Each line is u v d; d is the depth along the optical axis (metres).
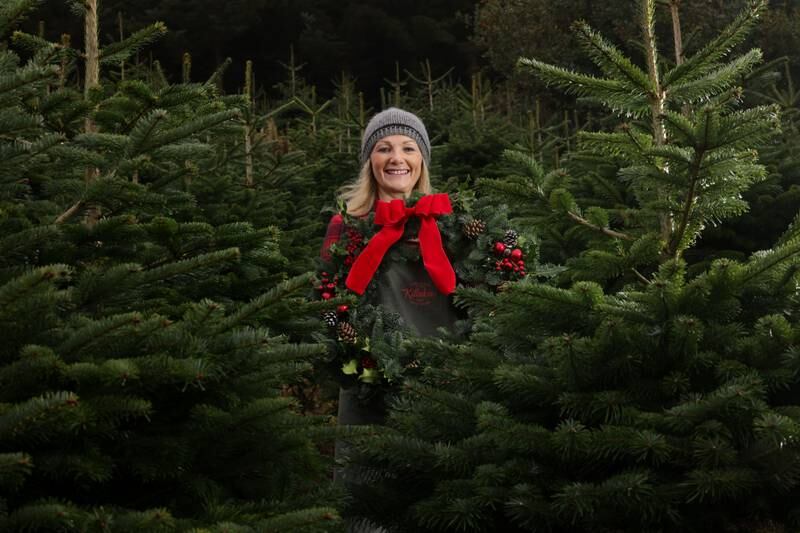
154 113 2.17
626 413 1.86
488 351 2.20
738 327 1.95
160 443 1.82
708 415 1.83
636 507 1.79
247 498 2.09
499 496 1.89
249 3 21.33
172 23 20.73
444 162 8.80
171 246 2.29
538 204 2.56
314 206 6.90
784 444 1.74
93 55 2.71
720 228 4.86
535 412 2.10
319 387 5.12
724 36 2.23
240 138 6.08
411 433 2.23
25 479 1.61
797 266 1.94
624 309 1.97
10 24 2.12
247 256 2.56
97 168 2.25
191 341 1.86
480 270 3.09
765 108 1.93
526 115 14.91
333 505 2.05
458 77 22.72
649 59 2.31
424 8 23.52
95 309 2.01
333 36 22.59
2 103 1.88
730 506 1.88
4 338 1.75
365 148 3.48
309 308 2.24
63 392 1.54
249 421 1.92
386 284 3.12
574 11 17.19
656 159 2.24
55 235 1.87
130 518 1.60
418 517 2.04
